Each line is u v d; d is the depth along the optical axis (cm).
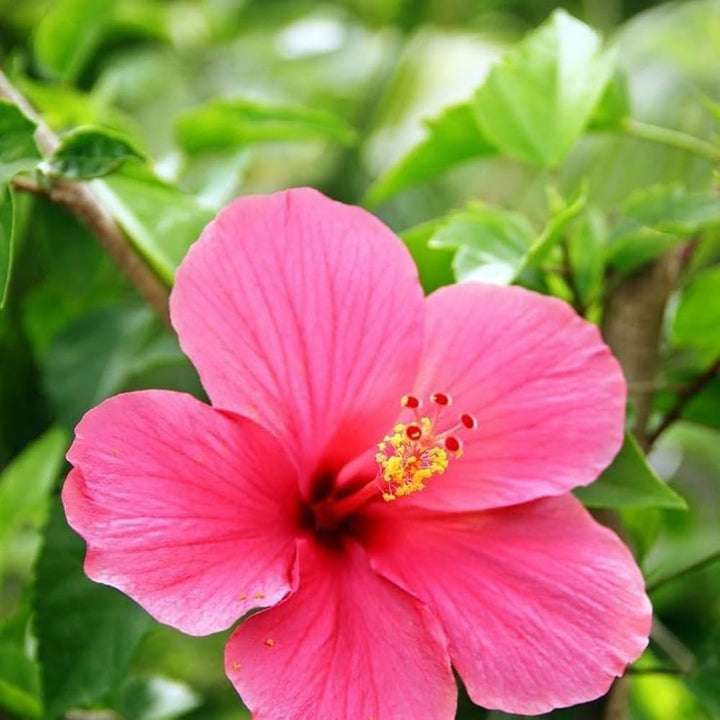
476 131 63
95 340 66
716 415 63
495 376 55
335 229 55
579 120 60
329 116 67
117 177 59
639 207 59
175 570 52
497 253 58
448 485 56
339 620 54
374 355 55
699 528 86
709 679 58
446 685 53
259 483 54
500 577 55
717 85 86
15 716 63
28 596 61
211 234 54
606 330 61
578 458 55
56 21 66
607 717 59
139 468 52
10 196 54
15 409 76
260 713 52
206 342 54
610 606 54
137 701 63
